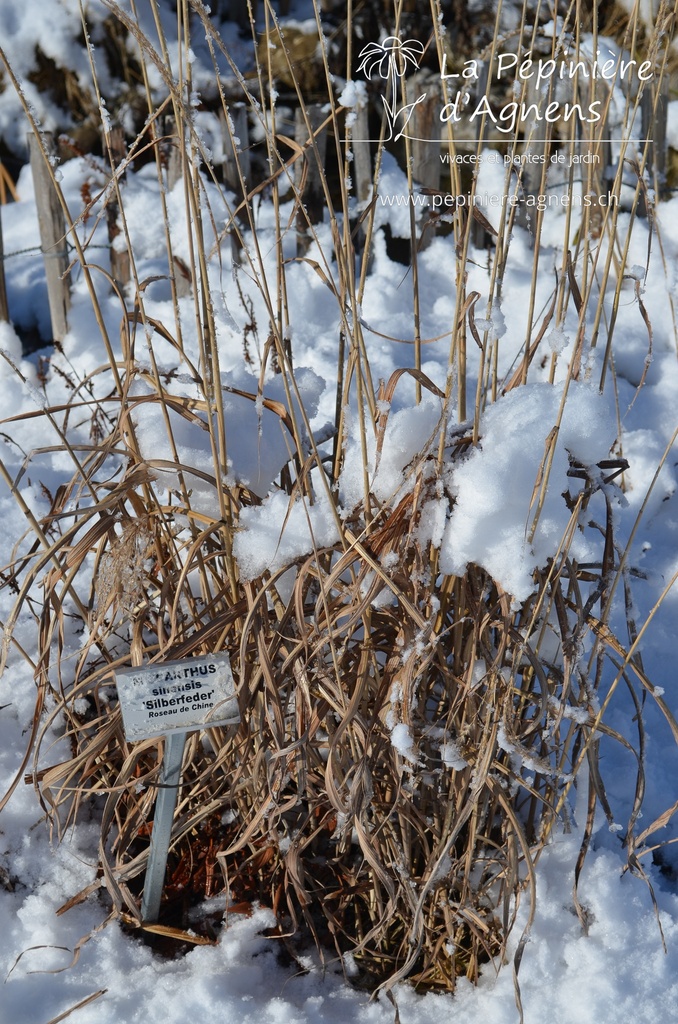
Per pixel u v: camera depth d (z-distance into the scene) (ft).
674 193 7.58
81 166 6.48
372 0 9.25
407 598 2.96
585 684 3.17
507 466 2.89
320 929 3.71
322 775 3.46
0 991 3.43
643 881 3.68
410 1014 3.45
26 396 6.07
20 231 8.10
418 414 3.03
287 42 9.13
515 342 6.45
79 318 6.63
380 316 6.82
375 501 3.06
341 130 7.11
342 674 3.20
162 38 2.69
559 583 3.05
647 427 6.07
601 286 3.09
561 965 3.49
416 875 3.59
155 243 6.93
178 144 3.11
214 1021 3.36
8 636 3.16
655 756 4.37
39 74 8.87
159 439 3.17
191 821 3.45
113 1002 3.41
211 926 3.69
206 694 2.97
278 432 3.25
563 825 3.70
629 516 5.48
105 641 3.93
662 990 3.42
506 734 3.02
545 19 8.67
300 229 7.05
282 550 3.01
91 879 3.71
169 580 3.20
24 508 3.05
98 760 3.55
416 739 3.18
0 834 3.76
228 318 3.04
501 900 3.52
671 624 4.92
